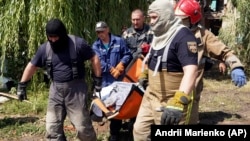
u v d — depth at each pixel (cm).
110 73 547
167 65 349
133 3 812
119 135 555
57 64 432
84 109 443
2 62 724
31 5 685
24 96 455
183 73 349
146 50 509
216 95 840
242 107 750
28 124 614
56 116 443
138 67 529
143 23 558
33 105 693
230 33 1031
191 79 321
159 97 360
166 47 346
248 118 680
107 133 574
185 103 312
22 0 693
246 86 921
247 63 1023
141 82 446
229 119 669
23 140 558
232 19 1038
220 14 1396
